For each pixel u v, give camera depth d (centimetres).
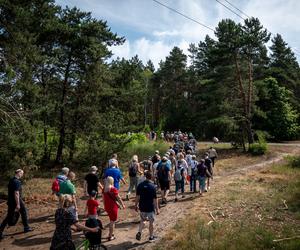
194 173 1720
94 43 2320
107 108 2417
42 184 1916
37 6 2025
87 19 2442
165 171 1472
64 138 2420
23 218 1154
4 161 1602
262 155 3164
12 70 1580
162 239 1039
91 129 2238
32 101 1817
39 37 2170
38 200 1574
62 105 2245
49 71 2395
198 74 6938
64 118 2348
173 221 1227
